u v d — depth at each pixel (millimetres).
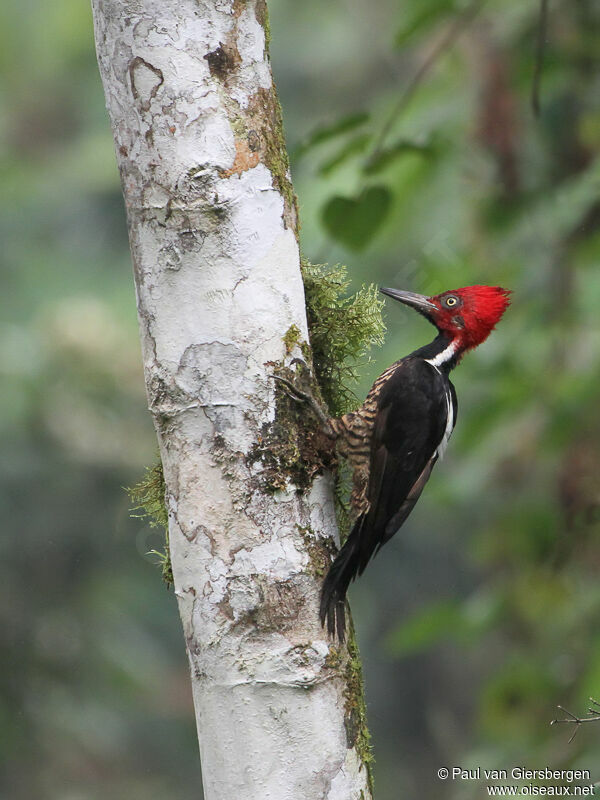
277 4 20688
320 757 5949
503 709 9867
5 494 14891
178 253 6188
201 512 6137
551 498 10547
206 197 6176
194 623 6109
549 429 10469
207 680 6035
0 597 15250
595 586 10070
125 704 16734
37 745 15492
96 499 15352
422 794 23141
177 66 6176
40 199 20688
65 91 22359
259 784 5898
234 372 6191
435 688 23312
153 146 6195
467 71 10773
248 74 6328
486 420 10547
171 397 6203
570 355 10891
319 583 6223
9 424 14906
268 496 6176
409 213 10977
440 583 21453
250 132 6301
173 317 6207
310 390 6418
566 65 10227
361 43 20312
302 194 10484
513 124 10516
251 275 6254
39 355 15367
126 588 15914
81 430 15289
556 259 10680
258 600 6043
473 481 11242
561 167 10492
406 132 10562
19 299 19406
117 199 21109
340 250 11453
